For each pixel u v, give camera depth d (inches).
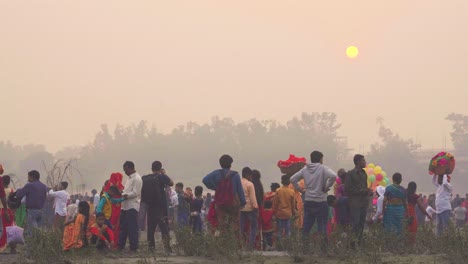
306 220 737.0
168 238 795.4
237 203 754.8
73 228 760.3
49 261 678.5
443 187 924.0
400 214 794.2
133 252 781.9
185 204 1168.2
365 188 741.9
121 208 800.9
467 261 676.1
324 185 729.0
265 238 882.8
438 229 924.0
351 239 714.8
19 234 788.0
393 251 764.0
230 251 709.3
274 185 971.3
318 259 694.5
